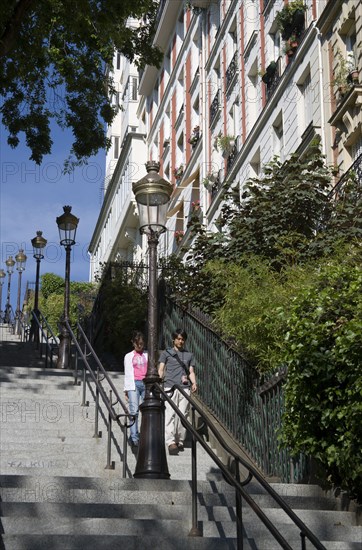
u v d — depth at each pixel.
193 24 39.28
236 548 7.34
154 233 10.77
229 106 32.97
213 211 33.25
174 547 7.23
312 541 6.09
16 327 37.69
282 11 25.47
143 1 17.66
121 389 15.06
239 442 12.27
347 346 8.49
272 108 27.50
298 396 9.26
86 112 19.28
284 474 10.57
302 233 16.72
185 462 11.01
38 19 16.75
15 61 17.53
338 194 17.45
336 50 22.06
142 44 19.52
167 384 12.06
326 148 22.14
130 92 53.69
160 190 10.80
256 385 11.88
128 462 11.05
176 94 42.19
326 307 9.19
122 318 20.97
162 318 18.14
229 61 33.38
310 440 9.15
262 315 11.88
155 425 9.77
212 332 14.37
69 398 13.98
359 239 15.55
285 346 9.78
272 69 27.27
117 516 7.99
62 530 7.41
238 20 32.31
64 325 18.73
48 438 11.66
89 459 10.98
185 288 17.64
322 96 22.64
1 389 14.03
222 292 15.70
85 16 16.62
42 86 18.94
